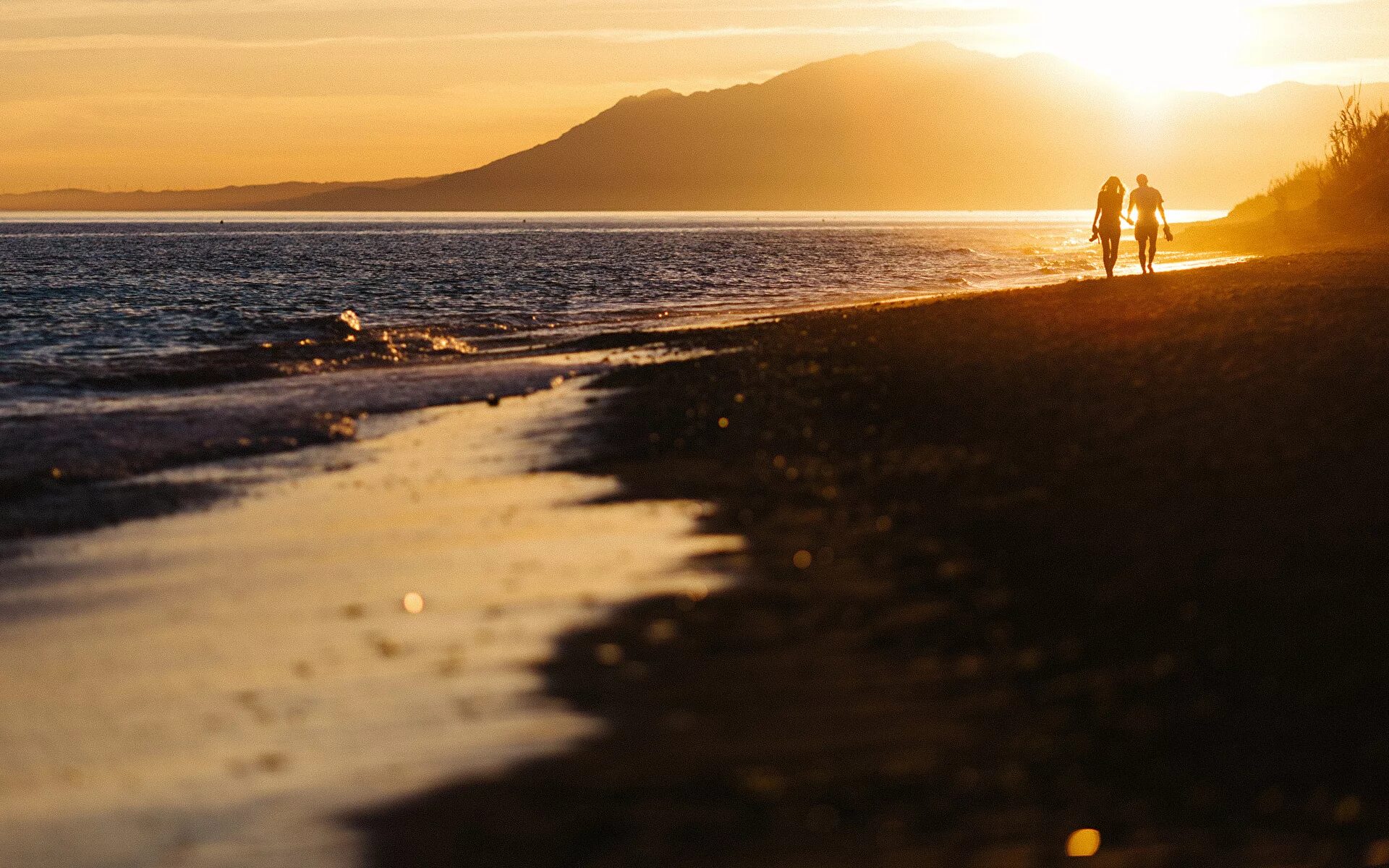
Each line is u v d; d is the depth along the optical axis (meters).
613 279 90.06
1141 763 7.90
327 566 13.84
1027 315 33.25
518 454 20.38
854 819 7.31
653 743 8.45
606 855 6.96
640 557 13.31
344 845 7.23
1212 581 10.94
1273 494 13.46
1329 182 94.00
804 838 7.09
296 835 7.38
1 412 26.77
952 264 105.62
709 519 14.88
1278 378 19.97
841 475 16.56
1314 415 17.05
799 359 27.56
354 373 34.50
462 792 7.86
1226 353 23.05
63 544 15.34
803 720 8.72
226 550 14.83
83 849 7.32
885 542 13.17
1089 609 10.56
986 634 10.23
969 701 8.95
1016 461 16.14
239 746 8.74
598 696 9.34
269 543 15.10
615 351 37.84
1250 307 30.67
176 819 7.66
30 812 7.84
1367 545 11.58
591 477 17.98
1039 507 13.83
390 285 89.44
